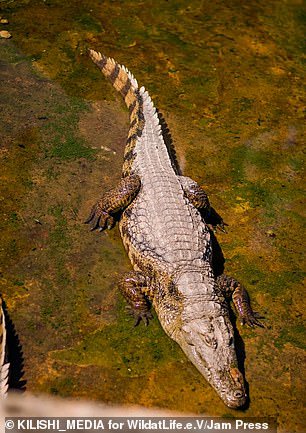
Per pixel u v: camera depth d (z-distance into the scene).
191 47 10.05
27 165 7.54
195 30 10.43
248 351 5.98
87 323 6.00
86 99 8.77
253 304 6.43
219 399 5.55
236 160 8.17
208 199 7.43
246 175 7.97
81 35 9.92
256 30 10.62
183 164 7.98
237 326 6.19
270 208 7.57
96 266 6.54
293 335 6.18
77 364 5.64
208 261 6.36
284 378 5.80
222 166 8.05
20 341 5.73
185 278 5.93
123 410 5.38
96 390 5.48
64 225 6.91
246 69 9.77
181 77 9.43
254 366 5.86
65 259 6.55
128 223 6.70
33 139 7.92
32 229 6.79
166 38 10.17
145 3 10.88
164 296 5.98
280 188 7.86
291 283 6.70
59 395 5.40
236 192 7.71
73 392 5.44
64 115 8.40
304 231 7.33
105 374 5.61
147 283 6.23
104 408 5.37
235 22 10.74
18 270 6.36
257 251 7.02
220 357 5.46
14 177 7.34
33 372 5.52
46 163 7.61
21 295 6.12
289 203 7.67
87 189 7.39
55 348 5.73
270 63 9.97
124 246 6.75
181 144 8.27
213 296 5.90
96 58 9.33
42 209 7.04
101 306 6.17
